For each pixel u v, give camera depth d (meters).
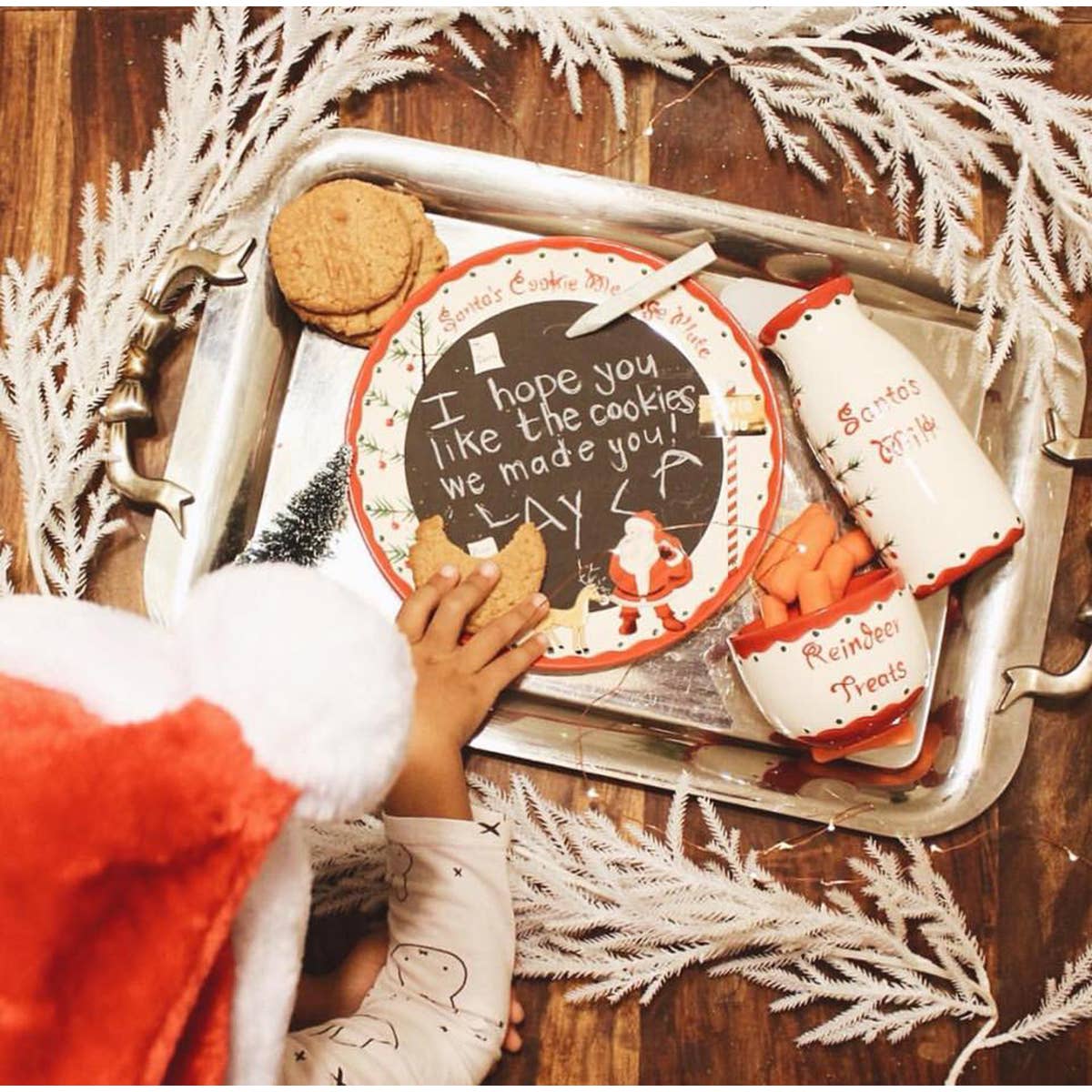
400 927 0.84
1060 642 0.91
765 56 0.93
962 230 0.88
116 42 0.94
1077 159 0.93
